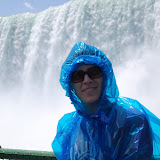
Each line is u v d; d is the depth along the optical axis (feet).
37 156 5.11
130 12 54.70
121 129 3.83
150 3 52.08
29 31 71.31
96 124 4.04
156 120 4.33
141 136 3.72
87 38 60.34
